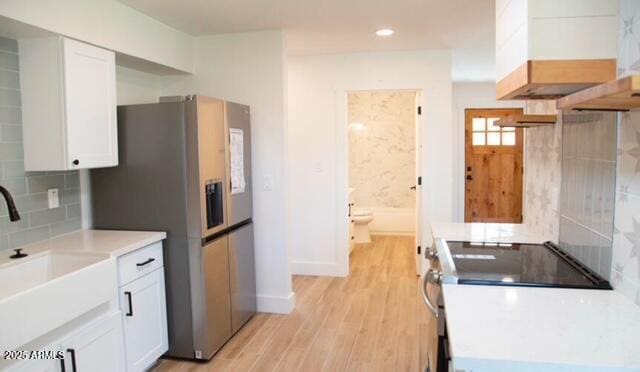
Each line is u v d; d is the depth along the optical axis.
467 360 1.08
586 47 1.55
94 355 2.28
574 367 1.04
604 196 1.66
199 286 2.96
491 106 6.94
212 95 3.84
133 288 2.65
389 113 7.07
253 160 3.79
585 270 1.77
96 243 2.64
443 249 2.09
